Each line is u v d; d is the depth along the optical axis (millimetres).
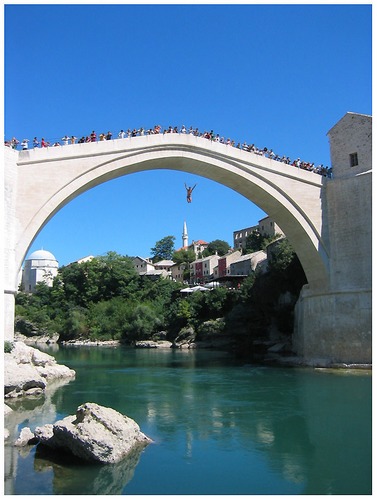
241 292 47406
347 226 27062
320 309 27516
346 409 15773
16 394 17734
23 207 21375
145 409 15898
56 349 53625
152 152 25094
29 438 11164
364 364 24938
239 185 28469
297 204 27656
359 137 27500
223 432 12867
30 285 103688
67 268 80688
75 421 10781
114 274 75438
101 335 66500
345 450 11305
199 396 18453
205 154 26500
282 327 37906
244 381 22453
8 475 9125
